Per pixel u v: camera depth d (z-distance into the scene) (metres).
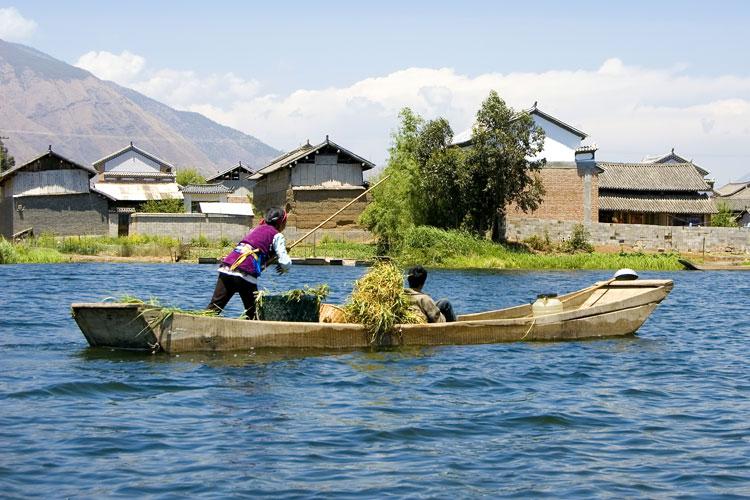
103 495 6.35
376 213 46.66
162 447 7.55
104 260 43.41
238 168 88.75
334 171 55.88
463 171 48.44
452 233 46.09
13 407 8.80
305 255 45.34
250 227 55.31
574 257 45.69
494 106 48.41
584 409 9.41
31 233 54.25
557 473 7.13
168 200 68.69
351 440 7.93
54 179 55.00
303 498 6.41
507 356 12.61
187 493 6.45
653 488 6.79
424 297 13.59
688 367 12.30
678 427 8.72
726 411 9.48
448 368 11.52
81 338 13.37
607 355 13.09
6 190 55.91
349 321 12.94
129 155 85.75
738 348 14.51
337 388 10.09
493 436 8.21
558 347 13.66
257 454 7.43
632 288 15.78
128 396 9.41
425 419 8.77
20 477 6.67
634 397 10.13
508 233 51.91
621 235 52.34
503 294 26.16
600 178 61.31
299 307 12.70
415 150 50.56
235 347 11.95
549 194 56.56
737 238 52.66
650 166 63.69
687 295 27.36
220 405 9.09
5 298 20.53
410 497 6.48
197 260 44.38
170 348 11.70
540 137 49.19
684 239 52.78
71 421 8.31
